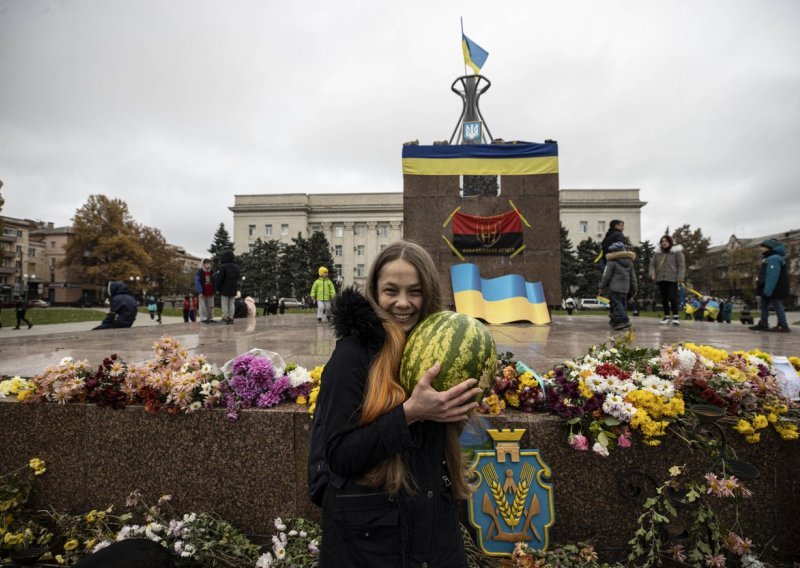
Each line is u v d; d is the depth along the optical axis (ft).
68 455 9.53
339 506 4.76
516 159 34.58
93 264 217.36
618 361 9.64
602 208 232.12
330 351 16.70
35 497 9.61
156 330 30.81
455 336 5.12
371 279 5.81
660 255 31.78
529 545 7.95
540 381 8.79
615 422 8.02
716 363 9.52
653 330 27.04
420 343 5.15
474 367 5.05
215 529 8.65
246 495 8.96
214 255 214.69
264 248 211.82
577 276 193.47
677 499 7.67
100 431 9.44
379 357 5.04
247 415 8.95
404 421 4.46
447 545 4.95
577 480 8.27
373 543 4.70
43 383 9.58
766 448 8.32
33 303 199.62
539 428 8.29
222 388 9.29
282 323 40.68
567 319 41.32
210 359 14.74
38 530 9.12
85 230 206.28
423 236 34.63
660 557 7.89
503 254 34.12
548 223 34.04
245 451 8.96
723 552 7.97
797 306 178.40
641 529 7.70
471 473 8.09
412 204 34.81
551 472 8.17
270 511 8.89
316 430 5.35
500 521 7.99
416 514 4.76
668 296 31.94
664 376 8.93
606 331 25.75
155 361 10.07
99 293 260.42
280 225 241.55
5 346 19.89
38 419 9.66
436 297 5.79
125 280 206.49
